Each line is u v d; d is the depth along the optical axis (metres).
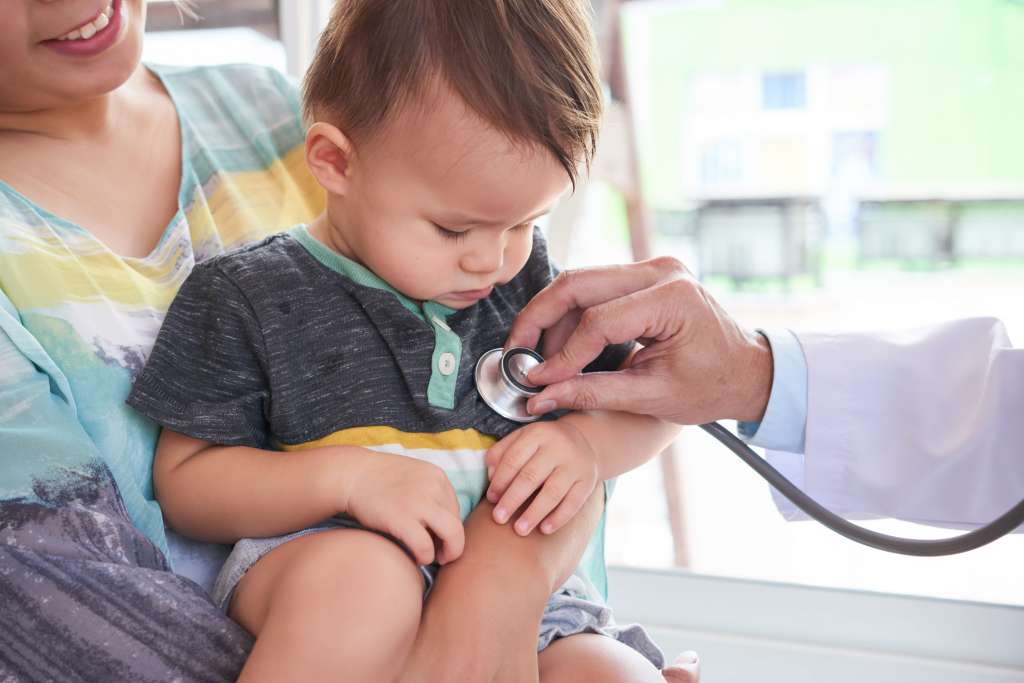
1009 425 0.90
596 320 0.81
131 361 0.80
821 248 4.44
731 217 4.50
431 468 0.75
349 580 0.66
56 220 0.83
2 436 0.70
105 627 0.67
